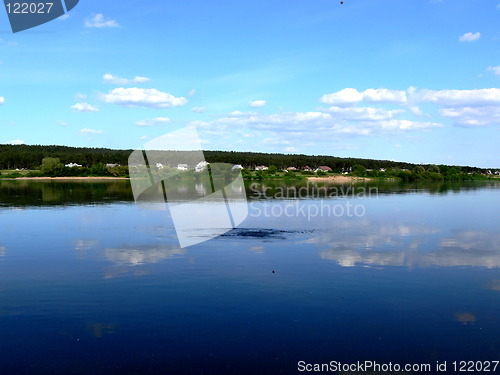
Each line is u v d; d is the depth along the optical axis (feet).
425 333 38.86
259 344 36.29
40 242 81.66
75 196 194.59
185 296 48.52
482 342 37.09
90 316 42.37
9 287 52.03
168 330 39.01
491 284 54.34
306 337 37.73
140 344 36.14
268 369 32.19
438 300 47.96
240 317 42.29
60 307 44.98
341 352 35.06
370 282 54.85
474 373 32.01
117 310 44.06
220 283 53.93
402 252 74.08
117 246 77.61
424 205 167.94
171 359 33.58
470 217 126.82
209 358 33.78
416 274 59.00
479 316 43.09
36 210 137.08
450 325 40.75
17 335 37.86
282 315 42.78
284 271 60.08
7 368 32.12
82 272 59.16
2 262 65.41
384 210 146.00
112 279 55.62
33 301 46.88
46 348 35.35
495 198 211.82
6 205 153.17
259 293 49.85
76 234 90.43
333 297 48.65
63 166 415.44
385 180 492.13
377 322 41.29
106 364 32.73
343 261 66.80
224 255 70.38
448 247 78.95
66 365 32.58
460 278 57.16
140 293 49.78
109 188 257.55
